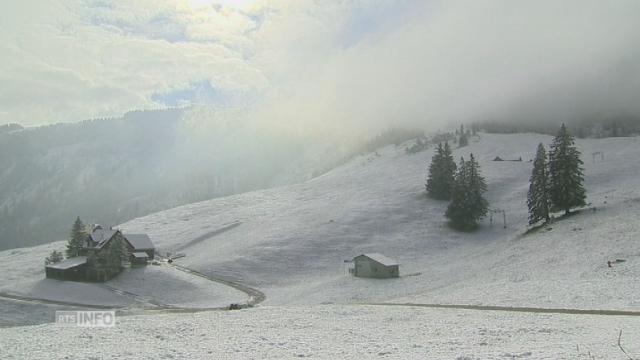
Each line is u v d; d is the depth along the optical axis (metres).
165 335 41.22
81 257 114.25
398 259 117.25
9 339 39.09
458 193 137.12
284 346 35.50
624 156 184.88
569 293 56.00
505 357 28.25
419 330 42.53
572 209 119.69
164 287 101.25
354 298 83.50
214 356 31.70
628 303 48.44
